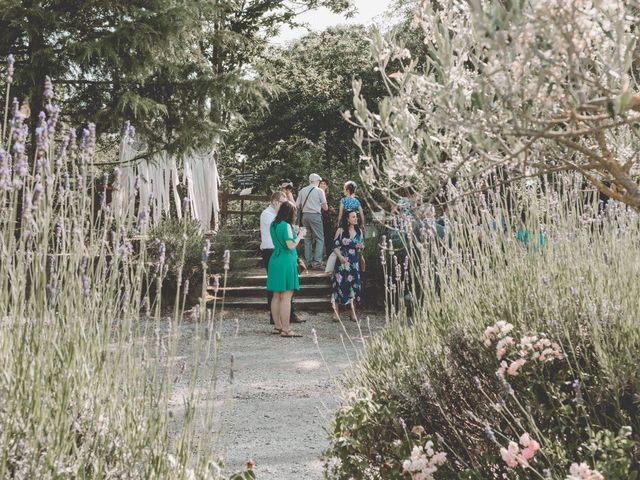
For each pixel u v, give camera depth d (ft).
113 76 38.83
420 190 7.78
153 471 7.75
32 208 8.11
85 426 7.91
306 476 14.05
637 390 9.02
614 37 6.00
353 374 16.10
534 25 5.62
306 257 48.34
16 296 7.91
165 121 41.37
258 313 38.40
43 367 7.54
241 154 109.70
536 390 10.11
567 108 6.30
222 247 42.70
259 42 81.87
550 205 14.56
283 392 20.95
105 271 9.43
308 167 84.64
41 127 8.25
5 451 6.46
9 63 8.30
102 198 9.84
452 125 6.59
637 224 13.30
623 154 9.02
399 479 9.18
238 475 9.36
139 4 38.22
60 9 36.22
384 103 7.22
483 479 9.00
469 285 14.30
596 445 7.92
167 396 8.44
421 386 10.84
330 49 103.24
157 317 9.11
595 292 11.73
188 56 45.19
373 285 39.70
